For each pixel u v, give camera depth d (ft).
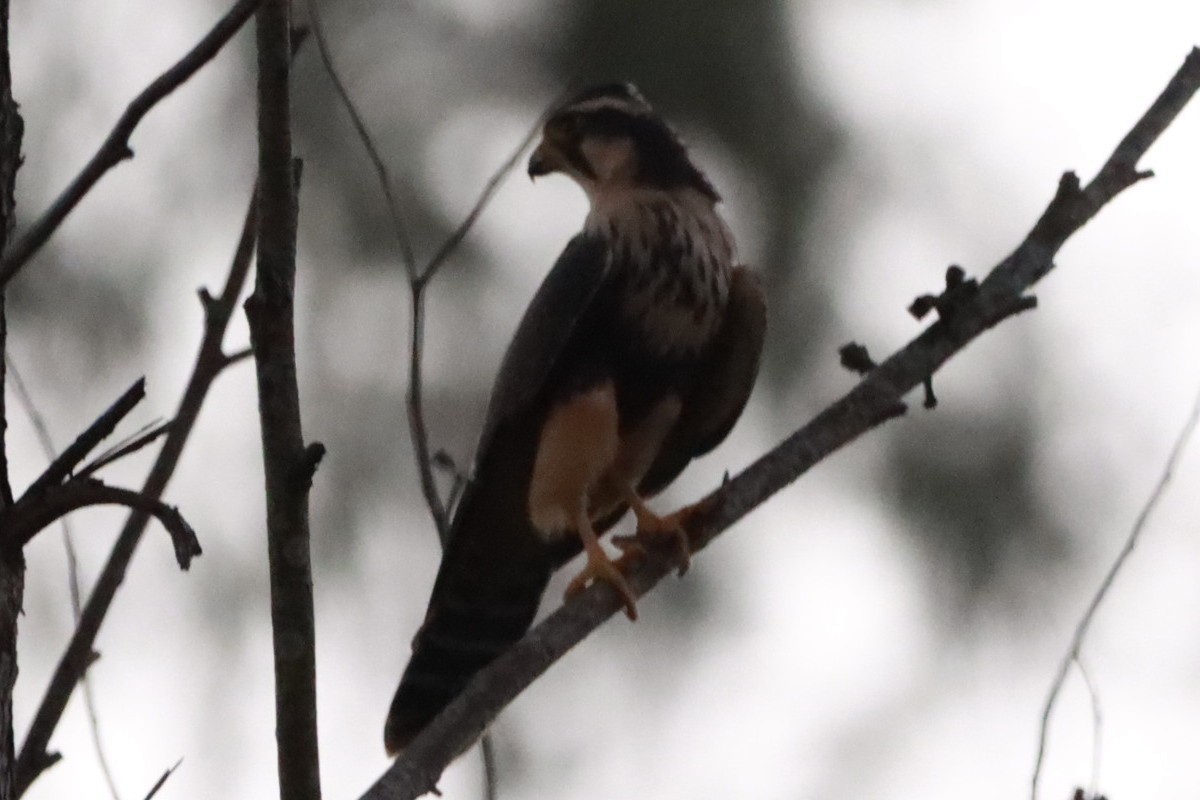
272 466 20.43
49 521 20.10
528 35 46.01
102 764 23.03
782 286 46.29
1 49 22.09
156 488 24.41
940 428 45.91
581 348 31.40
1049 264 25.14
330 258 45.16
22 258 17.49
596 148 33.22
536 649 24.02
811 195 46.52
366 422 44.75
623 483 31.91
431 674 31.65
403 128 45.60
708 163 45.75
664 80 44.98
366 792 21.52
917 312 24.91
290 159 20.39
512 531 31.83
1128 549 24.11
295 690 20.51
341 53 45.80
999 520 45.29
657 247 31.60
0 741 20.27
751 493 26.43
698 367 32.30
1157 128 25.80
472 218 25.08
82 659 23.56
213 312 25.17
